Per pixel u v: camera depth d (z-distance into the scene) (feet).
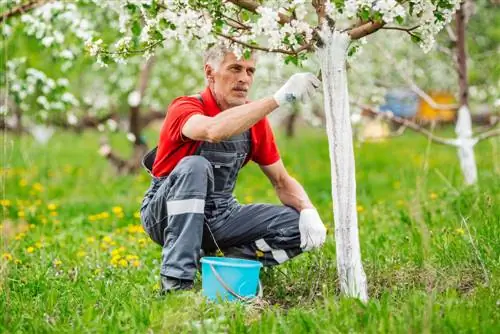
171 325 15.87
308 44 17.35
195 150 19.19
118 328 15.87
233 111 17.62
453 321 15.11
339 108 17.06
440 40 36.09
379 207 31.83
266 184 45.39
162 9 17.48
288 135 80.43
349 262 17.22
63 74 34.96
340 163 17.12
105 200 39.24
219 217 19.67
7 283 17.66
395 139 70.90
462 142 33.40
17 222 31.55
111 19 33.17
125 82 48.80
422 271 19.51
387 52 35.45
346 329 15.10
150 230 19.67
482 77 40.63
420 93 34.78
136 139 50.55
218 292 17.22
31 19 29.04
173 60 49.47
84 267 22.39
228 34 18.02
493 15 40.60
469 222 24.18
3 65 31.94
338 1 15.97
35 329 16.06
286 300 18.52
